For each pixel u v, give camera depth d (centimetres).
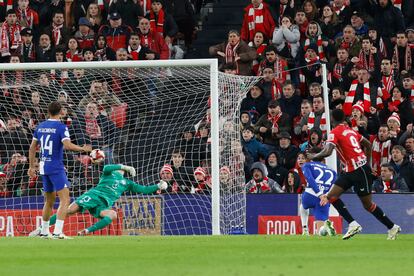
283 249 3394
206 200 5278
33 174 4250
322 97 5731
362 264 2753
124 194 5269
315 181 4669
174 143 5594
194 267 2669
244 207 5247
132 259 2958
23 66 5147
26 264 2816
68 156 5484
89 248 3469
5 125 5681
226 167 5266
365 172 4097
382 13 6481
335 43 6253
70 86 5725
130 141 5594
